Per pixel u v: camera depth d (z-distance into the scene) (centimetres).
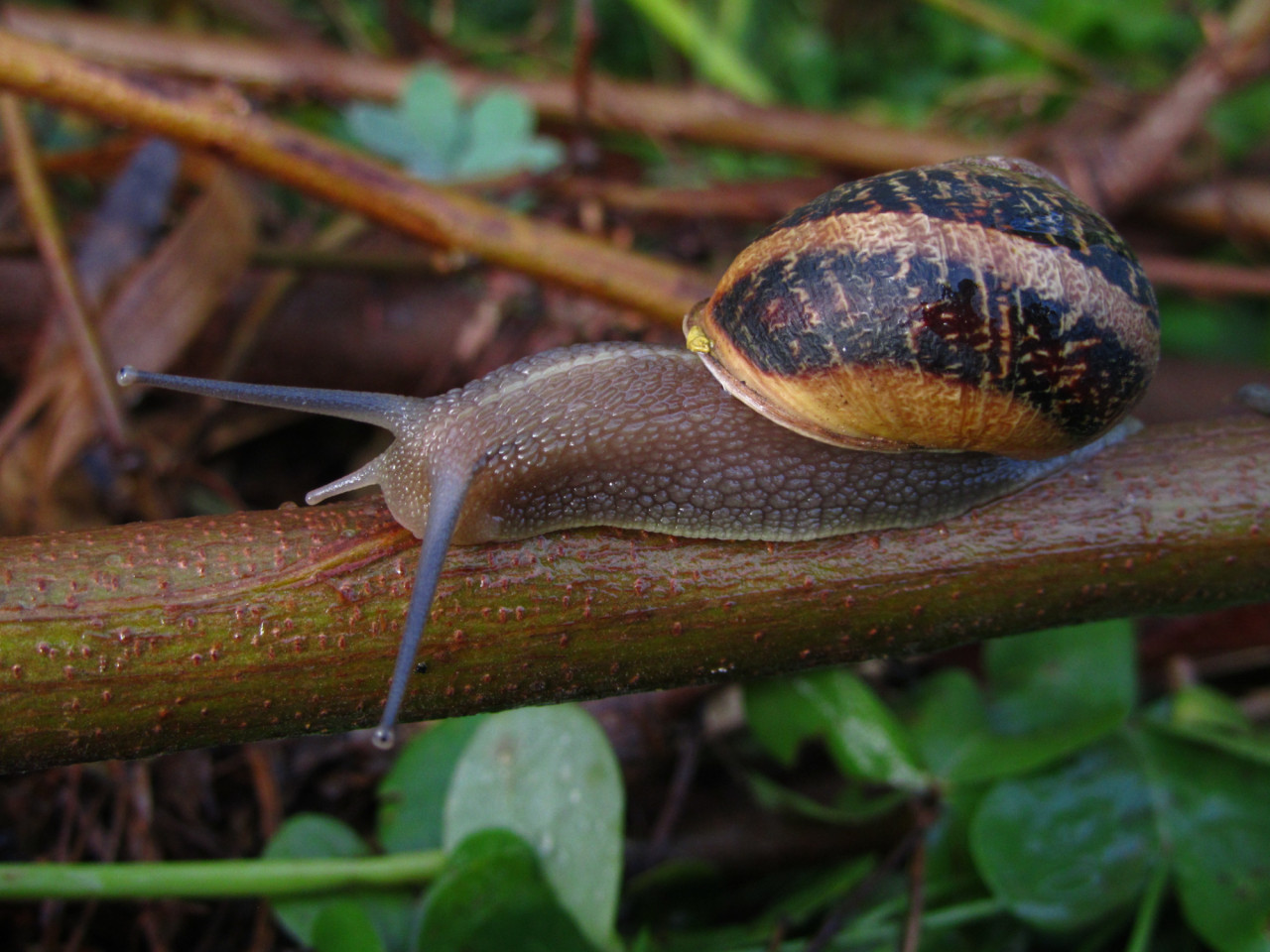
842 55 27
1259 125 23
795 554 13
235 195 17
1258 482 13
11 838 15
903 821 15
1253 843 14
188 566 12
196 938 15
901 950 14
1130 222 22
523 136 19
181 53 20
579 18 18
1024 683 15
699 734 15
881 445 13
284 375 19
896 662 17
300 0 24
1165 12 24
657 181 22
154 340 17
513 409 13
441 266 18
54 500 17
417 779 15
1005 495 13
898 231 13
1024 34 21
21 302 18
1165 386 19
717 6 26
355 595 12
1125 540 13
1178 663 17
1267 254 22
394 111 19
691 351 14
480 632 12
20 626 12
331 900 14
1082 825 15
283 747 16
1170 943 15
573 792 14
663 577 13
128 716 12
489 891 14
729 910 15
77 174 19
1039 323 13
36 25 20
